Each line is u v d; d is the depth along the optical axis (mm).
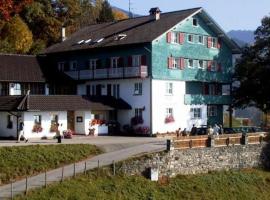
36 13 92000
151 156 42688
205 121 68375
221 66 70375
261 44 68812
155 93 62062
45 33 94375
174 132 63844
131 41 63156
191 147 46000
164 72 63062
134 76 62062
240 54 71688
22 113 55094
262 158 52812
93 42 68312
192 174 45750
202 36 68062
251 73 68125
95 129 60938
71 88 67562
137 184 40156
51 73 67062
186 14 65625
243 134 51250
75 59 69812
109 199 36656
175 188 42188
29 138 55125
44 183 36125
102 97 62938
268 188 48406
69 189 35906
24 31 86562
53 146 43375
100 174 39188
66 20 98625
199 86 68688
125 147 47969
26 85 63969
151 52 61625
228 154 49281
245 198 45062
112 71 64250
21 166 39125
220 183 45781
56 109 57031
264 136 53531
